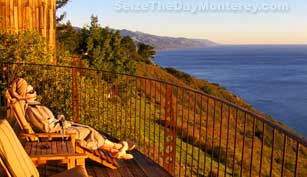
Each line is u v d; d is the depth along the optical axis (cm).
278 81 12362
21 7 1307
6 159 335
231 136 1878
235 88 10456
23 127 523
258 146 2045
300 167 2219
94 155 568
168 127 578
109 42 3186
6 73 1082
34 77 1104
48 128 527
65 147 495
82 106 1137
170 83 565
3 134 345
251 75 14850
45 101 1082
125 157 596
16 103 535
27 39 1241
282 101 8119
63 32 3188
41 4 1386
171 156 579
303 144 266
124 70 3234
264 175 1842
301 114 6662
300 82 11994
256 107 7431
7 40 1197
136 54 6812
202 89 6962
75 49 3162
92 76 1258
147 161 620
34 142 511
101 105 1167
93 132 568
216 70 18212
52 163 568
